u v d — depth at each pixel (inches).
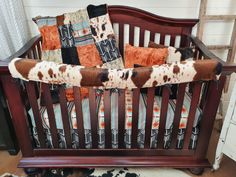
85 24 65.0
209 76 45.5
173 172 61.1
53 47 63.4
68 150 58.1
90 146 58.4
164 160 58.7
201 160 59.0
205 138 56.0
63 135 56.6
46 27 63.2
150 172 61.1
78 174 60.3
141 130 56.1
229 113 51.8
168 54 62.5
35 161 58.7
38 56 66.8
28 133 55.7
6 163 64.3
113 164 58.3
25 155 59.1
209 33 74.9
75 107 51.1
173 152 58.5
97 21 65.5
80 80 45.1
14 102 51.3
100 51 65.9
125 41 75.7
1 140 64.2
